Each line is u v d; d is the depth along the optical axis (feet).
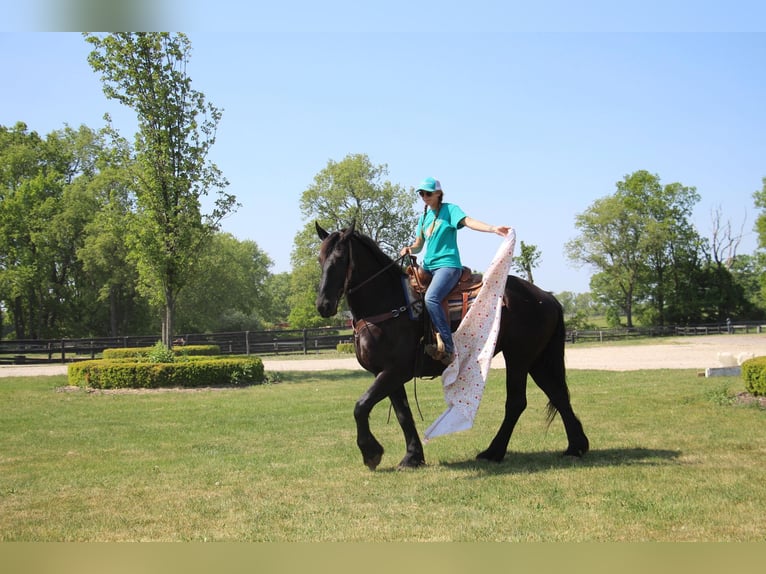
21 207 146.30
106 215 66.39
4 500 19.52
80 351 107.76
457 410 21.80
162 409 41.47
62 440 30.19
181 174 61.57
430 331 22.02
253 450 26.86
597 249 196.75
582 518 16.15
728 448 23.79
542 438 27.17
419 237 23.02
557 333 23.73
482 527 15.71
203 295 175.22
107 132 61.05
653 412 32.89
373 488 19.69
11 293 150.10
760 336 142.92
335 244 21.62
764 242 180.24
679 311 197.06
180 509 18.08
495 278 22.12
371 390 21.88
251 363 58.18
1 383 64.39
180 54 61.31
